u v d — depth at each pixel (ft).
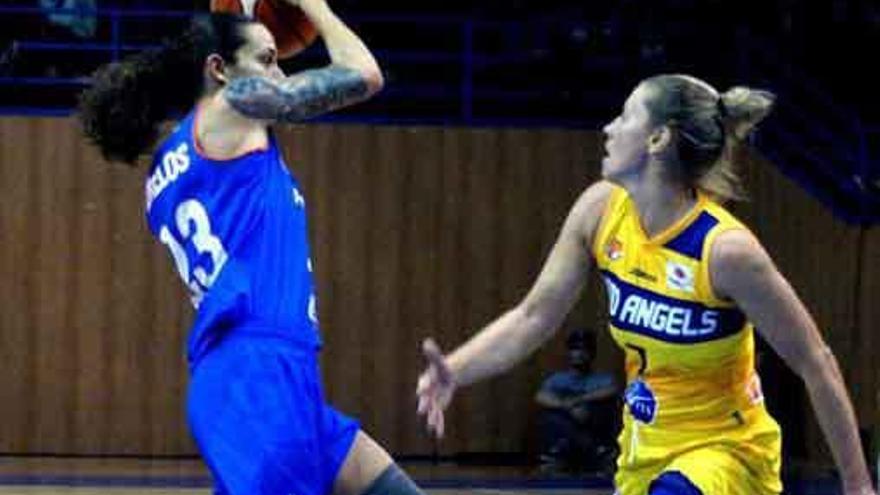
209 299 20.35
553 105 62.28
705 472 21.11
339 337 59.16
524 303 22.15
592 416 56.03
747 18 64.80
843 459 21.16
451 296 59.52
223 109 20.51
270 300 20.27
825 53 65.67
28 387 58.18
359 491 20.79
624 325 21.38
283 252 20.47
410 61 62.08
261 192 20.44
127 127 20.88
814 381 20.84
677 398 21.35
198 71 20.79
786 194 60.03
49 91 60.90
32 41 61.46
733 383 21.31
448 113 62.54
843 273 60.08
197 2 62.08
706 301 20.66
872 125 65.41
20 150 58.08
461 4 64.80
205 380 20.24
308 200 59.06
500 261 59.67
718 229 20.56
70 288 58.34
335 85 20.75
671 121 20.54
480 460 58.85
